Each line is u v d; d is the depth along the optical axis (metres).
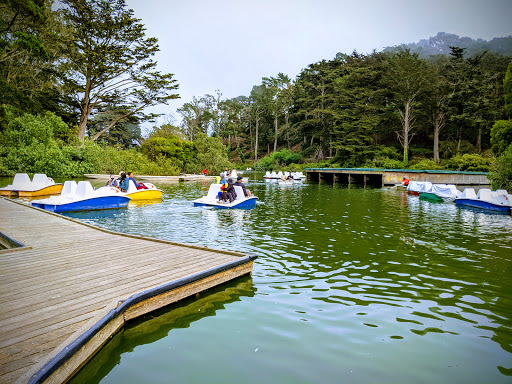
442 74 57.56
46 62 35.75
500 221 11.95
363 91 55.53
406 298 4.96
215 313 4.37
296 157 71.75
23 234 7.57
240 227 10.15
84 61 33.56
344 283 5.54
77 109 39.50
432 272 6.16
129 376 3.01
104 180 28.42
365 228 10.36
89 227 8.55
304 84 67.81
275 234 9.23
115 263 5.48
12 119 28.50
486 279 5.80
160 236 8.70
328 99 62.22
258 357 3.36
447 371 3.19
